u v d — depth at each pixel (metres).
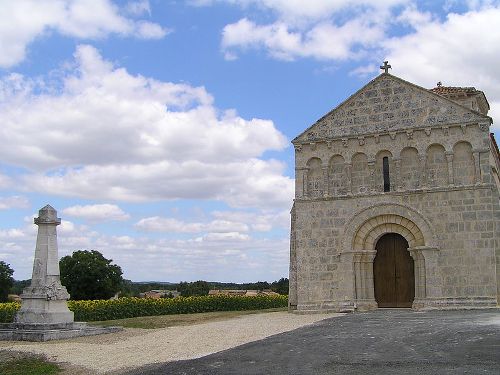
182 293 80.38
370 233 34.12
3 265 69.38
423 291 32.16
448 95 38.19
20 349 22.03
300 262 35.12
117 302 41.97
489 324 21.77
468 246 31.66
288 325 27.17
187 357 18.81
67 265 63.94
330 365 15.97
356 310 33.31
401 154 33.94
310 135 36.06
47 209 29.25
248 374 15.46
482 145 32.12
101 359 19.52
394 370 14.77
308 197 35.53
